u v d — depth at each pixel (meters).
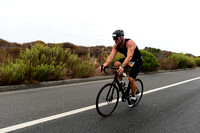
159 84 6.62
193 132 2.68
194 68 15.72
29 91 4.65
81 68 7.02
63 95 4.45
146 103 4.15
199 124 2.99
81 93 4.75
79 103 3.87
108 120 3.02
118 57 8.76
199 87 6.27
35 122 2.76
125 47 3.35
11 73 4.90
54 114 3.14
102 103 3.10
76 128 2.64
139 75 9.11
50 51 7.07
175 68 13.41
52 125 2.69
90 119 3.02
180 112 3.58
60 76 5.99
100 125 2.79
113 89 3.32
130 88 3.71
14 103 3.63
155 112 3.53
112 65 8.48
